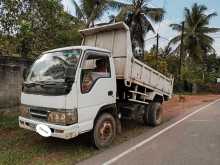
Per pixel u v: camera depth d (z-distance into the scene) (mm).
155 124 10070
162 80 10664
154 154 6645
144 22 29797
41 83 6449
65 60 6543
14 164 5754
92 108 6586
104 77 7016
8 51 11219
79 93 6238
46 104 6230
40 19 11414
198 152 6844
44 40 11859
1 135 7914
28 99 6664
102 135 6996
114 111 7504
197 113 14102
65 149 6875
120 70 8055
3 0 10047
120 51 8141
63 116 5996
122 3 27969
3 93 10242
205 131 9328
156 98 10641
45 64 6852
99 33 8852
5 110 10266
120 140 7914
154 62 25969
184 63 41156
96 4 25375
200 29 40344
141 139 8070
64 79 6152
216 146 7414
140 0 28656
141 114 9766
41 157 6285
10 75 10500
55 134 6086
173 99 22422
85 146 7129
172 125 10367
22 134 8062
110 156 6449
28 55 11875
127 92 8680
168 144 7559
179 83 35875
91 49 6719
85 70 6469
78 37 14297
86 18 25781
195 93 37594
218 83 47000
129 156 6473
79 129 6234
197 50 39688
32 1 10930
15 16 10305
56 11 11836
